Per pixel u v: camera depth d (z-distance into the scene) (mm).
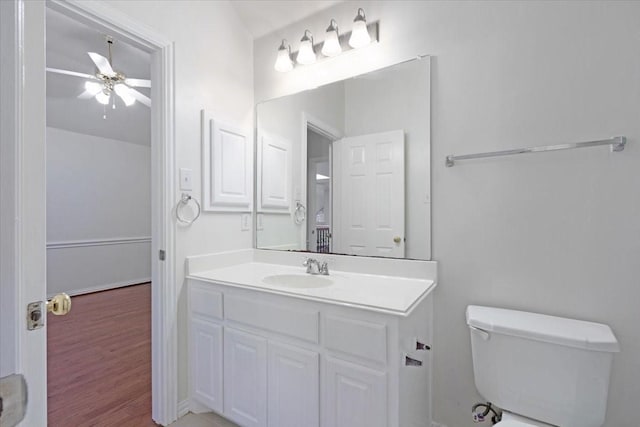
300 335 1310
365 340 1155
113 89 2670
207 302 1621
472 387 1450
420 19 1576
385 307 1132
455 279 1489
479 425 1439
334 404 1227
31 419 504
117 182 4754
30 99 500
